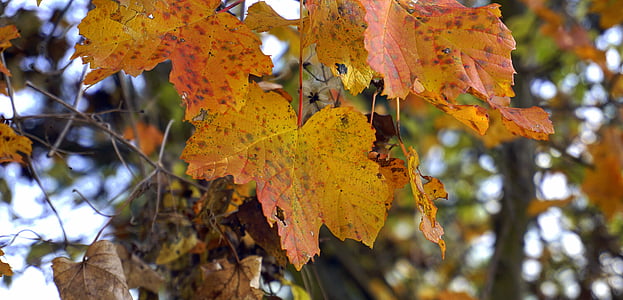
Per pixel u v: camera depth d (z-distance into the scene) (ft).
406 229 8.18
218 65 2.12
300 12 2.15
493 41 2.10
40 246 3.00
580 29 5.64
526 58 5.98
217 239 2.79
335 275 5.57
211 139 2.15
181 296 2.91
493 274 5.51
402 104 5.60
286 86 2.87
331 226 2.18
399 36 2.08
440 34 2.10
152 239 2.88
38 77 3.41
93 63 2.07
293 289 2.79
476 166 8.25
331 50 2.20
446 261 9.17
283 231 2.12
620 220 7.79
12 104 2.61
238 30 2.15
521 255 5.64
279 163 2.17
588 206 7.38
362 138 2.20
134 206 3.90
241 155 2.15
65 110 4.08
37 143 4.20
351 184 2.19
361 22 2.21
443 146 7.97
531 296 8.45
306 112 2.43
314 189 2.18
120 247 2.77
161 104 4.74
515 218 5.60
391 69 2.04
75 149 4.67
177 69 2.10
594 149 6.10
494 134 4.97
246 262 2.60
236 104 2.11
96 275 2.42
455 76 2.07
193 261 2.92
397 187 2.32
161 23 2.12
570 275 8.26
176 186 3.02
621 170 5.69
